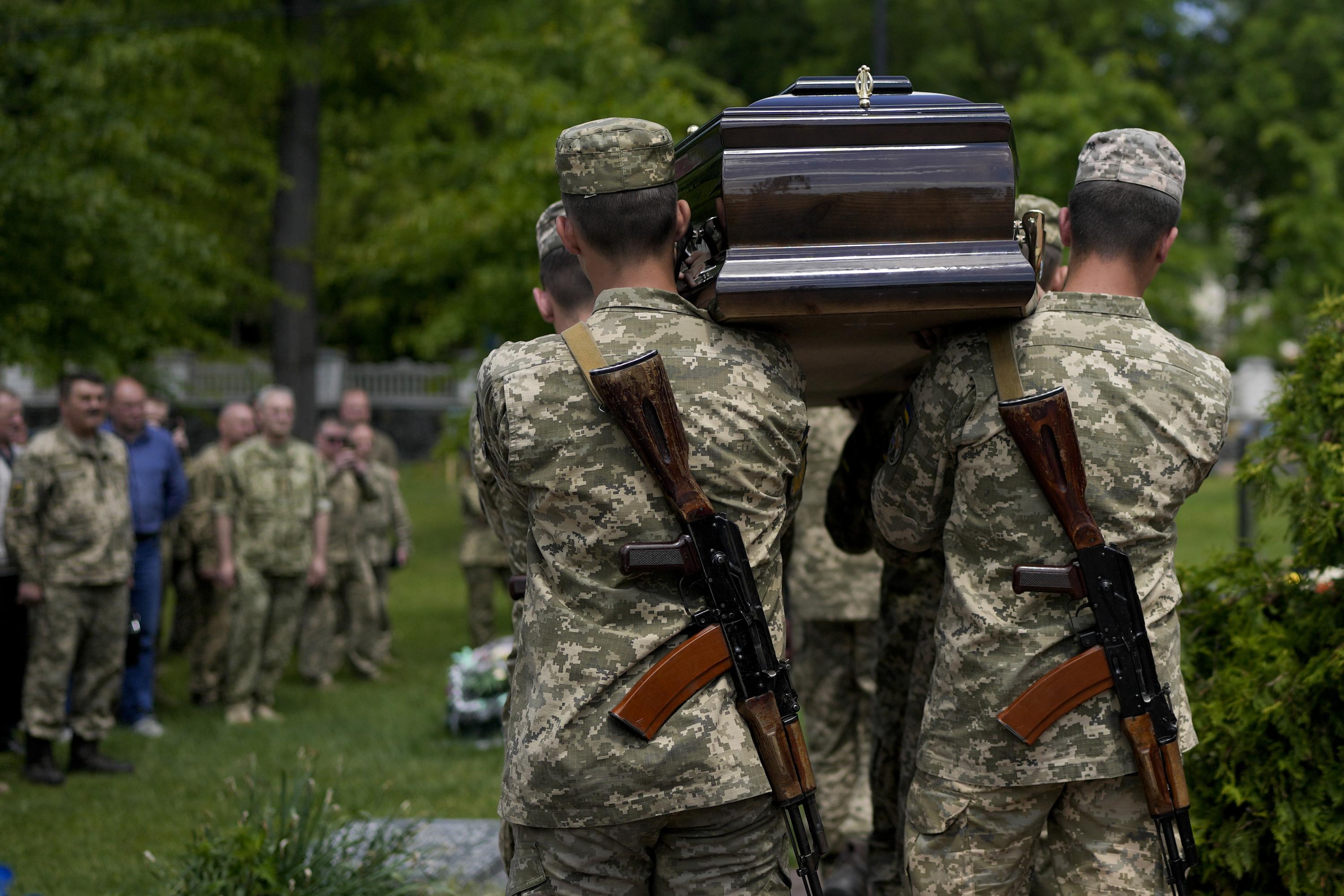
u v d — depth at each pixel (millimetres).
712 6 23906
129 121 9758
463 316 11312
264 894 3646
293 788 4406
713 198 2234
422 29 13406
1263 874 3064
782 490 2234
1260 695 3002
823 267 2135
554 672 2086
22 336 9055
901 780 2936
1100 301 2314
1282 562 3424
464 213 10883
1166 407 2266
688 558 2070
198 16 11945
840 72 20719
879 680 3215
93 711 6199
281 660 7672
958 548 2311
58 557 5992
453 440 12461
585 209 2207
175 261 10320
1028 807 2244
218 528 7391
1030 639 2223
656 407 2064
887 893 3221
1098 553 2191
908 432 2385
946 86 19438
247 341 24953
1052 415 2186
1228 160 22797
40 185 8641
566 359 2137
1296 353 3531
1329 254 19562
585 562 2105
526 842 2139
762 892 2121
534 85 11305
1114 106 15492
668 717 2041
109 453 6195
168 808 5543
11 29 9469
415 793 5734
